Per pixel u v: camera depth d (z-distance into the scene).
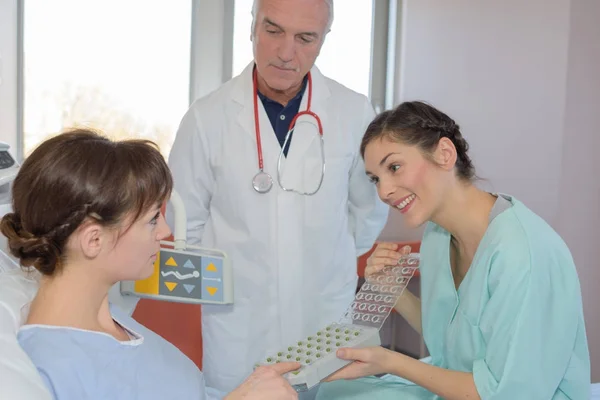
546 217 2.77
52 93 2.51
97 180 0.81
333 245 1.67
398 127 1.18
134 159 0.84
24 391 0.67
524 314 1.08
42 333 0.83
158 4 2.58
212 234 1.69
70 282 0.86
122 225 0.84
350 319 1.23
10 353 0.73
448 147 1.17
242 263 1.64
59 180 0.80
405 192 1.20
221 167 1.62
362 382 1.33
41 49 2.48
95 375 0.84
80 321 0.88
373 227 1.82
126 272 0.89
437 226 1.32
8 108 2.44
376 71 2.84
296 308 1.64
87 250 0.84
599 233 2.79
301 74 1.55
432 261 1.33
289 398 0.94
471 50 2.75
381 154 1.19
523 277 1.09
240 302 1.65
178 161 1.65
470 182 1.22
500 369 1.09
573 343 1.12
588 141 2.75
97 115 2.57
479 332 1.16
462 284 1.20
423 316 1.35
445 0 2.72
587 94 2.74
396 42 2.79
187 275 1.23
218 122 1.62
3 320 0.80
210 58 2.63
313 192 1.63
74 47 2.51
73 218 0.81
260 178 1.59
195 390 0.98
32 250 0.82
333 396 1.33
